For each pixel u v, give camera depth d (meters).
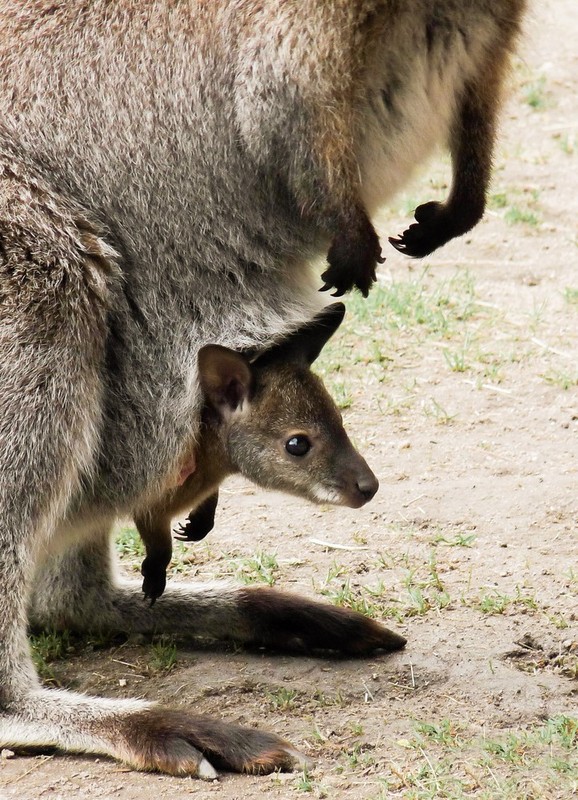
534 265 17.98
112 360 10.05
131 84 9.95
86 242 9.80
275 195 10.11
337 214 9.84
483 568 11.40
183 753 8.66
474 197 11.04
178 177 10.02
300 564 11.70
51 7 10.09
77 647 10.85
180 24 9.89
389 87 10.02
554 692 9.54
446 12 9.88
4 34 10.13
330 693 9.72
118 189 10.04
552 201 19.97
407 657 10.15
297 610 10.45
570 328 16.02
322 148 9.71
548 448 13.40
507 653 10.09
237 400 10.24
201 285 10.23
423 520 12.23
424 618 10.69
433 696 9.61
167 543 10.42
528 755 8.66
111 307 9.95
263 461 10.33
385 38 9.74
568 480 12.73
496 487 12.72
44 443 9.41
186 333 10.26
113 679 10.10
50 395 9.42
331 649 10.41
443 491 12.70
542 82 24.20
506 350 15.48
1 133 10.02
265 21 9.63
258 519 12.52
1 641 9.19
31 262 9.55
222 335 10.34
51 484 9.49
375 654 10.28
